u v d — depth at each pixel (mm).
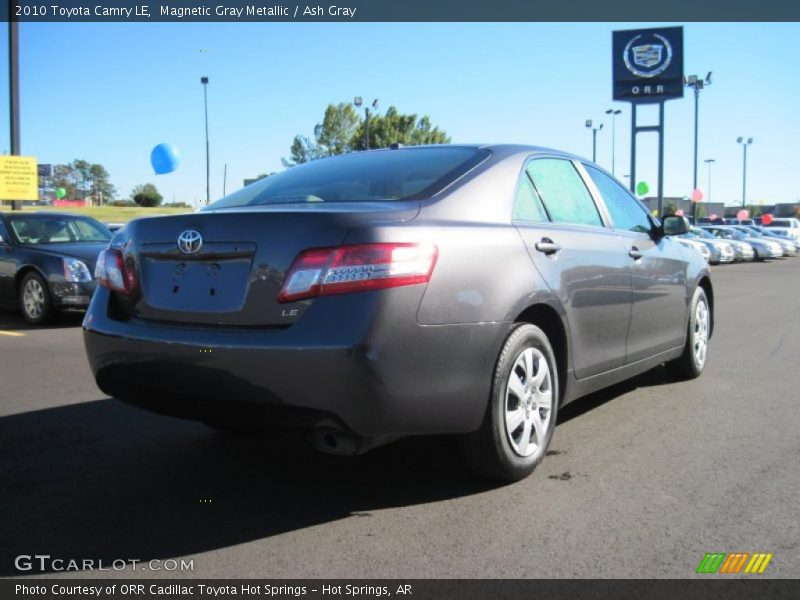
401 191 3479
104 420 4777
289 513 3279
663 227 5152
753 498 3377
